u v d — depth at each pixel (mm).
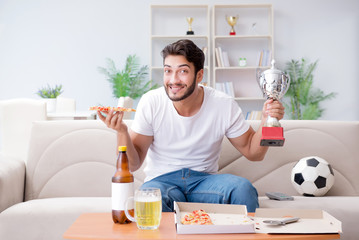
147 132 1829
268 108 1575
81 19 6277
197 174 1812
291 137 2268
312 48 6410
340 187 2219
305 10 6402
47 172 2205
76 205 1831
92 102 6258
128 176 1293
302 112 6328
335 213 1831
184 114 1823
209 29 6359
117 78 5969
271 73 1572
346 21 6402
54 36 6266
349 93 6402
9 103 3293
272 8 6168
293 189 2221
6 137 3314
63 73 6258
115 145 2244
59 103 4797
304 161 2088
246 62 6398
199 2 6363
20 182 2131
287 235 1167
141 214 1205
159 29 6359
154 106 1819
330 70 6406
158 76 6324
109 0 6297
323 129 2287
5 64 6227
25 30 6238
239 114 1864
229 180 1667
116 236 1142
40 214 1789
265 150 1830
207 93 1859
